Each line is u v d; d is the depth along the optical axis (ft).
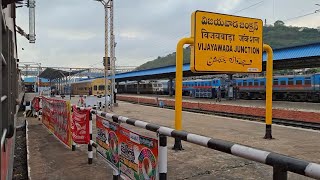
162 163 10.26
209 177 18.24
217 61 28.94
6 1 11.66
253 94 146.30
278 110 62.54
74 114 25.53
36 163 22.11
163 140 10.27
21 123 49.08
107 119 16.65
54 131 33.47
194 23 27.84
